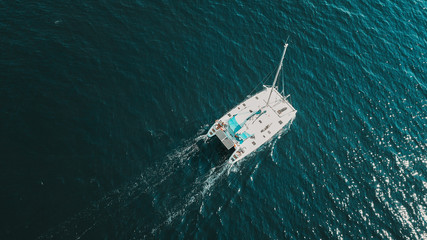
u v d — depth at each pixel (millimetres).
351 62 81312
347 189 62906
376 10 91875
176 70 74062
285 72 77750
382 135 70562
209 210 57062
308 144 67875
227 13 85625
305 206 60188
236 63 77562
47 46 72188
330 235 57500
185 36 79812
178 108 68750
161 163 60938
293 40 83375
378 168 66000
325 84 77125
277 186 61844
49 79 67750
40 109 63750
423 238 58219
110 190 56688
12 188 54500
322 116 72188
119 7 81812
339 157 66812
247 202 59125
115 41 76000
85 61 71688
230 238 55125
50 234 51094
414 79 79938
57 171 57375
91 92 67750
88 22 77750
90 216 53562
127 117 65750
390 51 84188
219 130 64438
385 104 75312
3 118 61469
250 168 63188
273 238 56156
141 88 70125
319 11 89562
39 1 79000
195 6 85438
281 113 69000
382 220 59781
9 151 58188
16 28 73500
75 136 61750
